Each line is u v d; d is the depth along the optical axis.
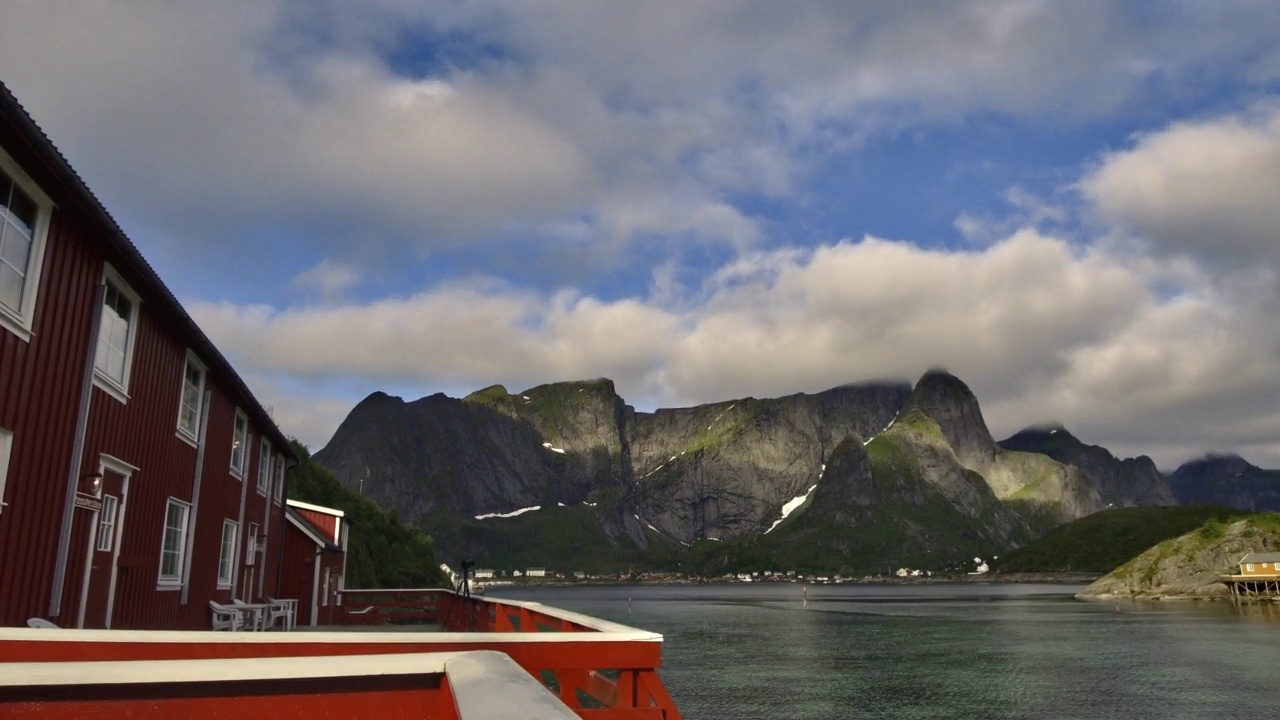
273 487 23.59
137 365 12.41
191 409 15.44
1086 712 34.44
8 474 8.79
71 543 10.41
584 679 6.61
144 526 13.02
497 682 2.31
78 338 10.15
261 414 19.80
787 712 34.19
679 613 120.69
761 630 83.62
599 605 155.00
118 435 11.77
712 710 34.75
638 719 5.42
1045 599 150.38
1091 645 63.25
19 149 8.24
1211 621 85.88
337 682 2.75
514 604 10.10
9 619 8.92
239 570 19.34
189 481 15.16
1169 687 40.97
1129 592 140.38
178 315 13.12
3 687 2.42
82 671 2.48
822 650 61.16
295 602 23.23
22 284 8.88
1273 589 121.38
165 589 14.05
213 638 4.48
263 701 2.68
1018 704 36.25
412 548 78.06
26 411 9.06
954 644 65.56
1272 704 36.03
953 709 35.16
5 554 8.80
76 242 9.98
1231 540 135.75
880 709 35.00
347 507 67.00
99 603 11.37
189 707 2.59
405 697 2.82
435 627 27.20
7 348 8.59
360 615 31.31
